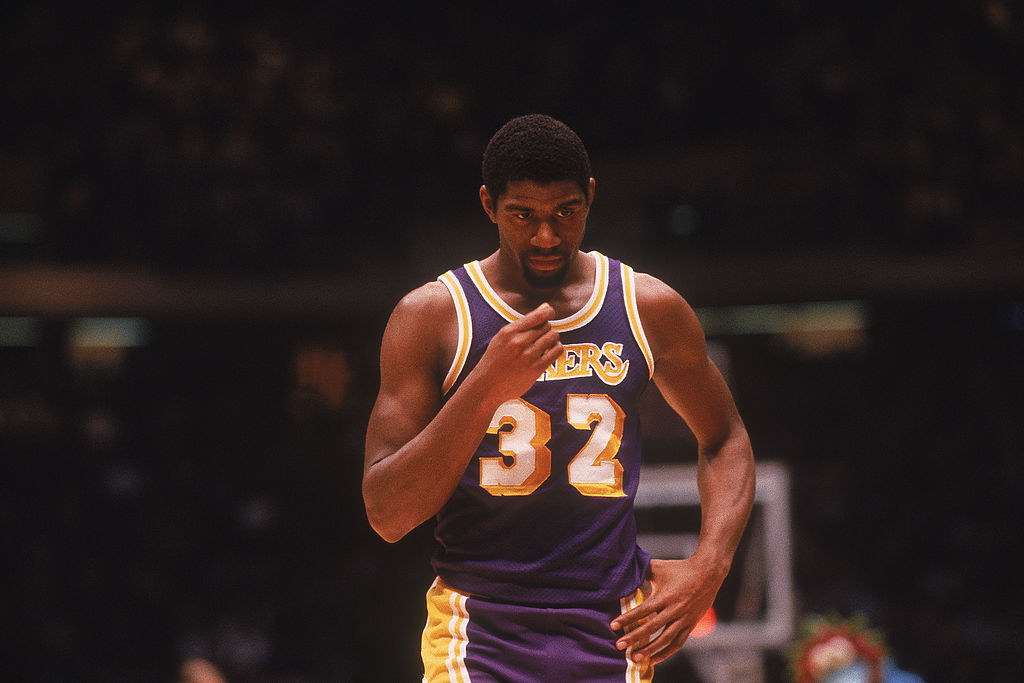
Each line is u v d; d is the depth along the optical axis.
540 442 8.17
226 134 43.50
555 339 7.76
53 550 40.88
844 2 43.28
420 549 40.97
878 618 36.09
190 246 42.34
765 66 43.38
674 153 43.91
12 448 42.56
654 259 41.06
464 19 45.84
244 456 44.44
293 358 45.19
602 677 8.17
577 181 7.89
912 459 41.84
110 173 42.62
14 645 38.69
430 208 44.12
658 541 24.48
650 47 44.78
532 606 8.20
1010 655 35.38
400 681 38.59
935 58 41.94
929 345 43.12
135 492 42.28
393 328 8.48
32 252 44.03
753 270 39.56
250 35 44.69
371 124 44.66
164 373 44.94
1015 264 38.09
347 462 43.78
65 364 43.94
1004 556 39.03
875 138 41.44
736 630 23.95
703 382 9.04
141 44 43.88
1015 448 41.16
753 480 9.23
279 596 40.84
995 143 40.81
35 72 43.50
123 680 38.38
